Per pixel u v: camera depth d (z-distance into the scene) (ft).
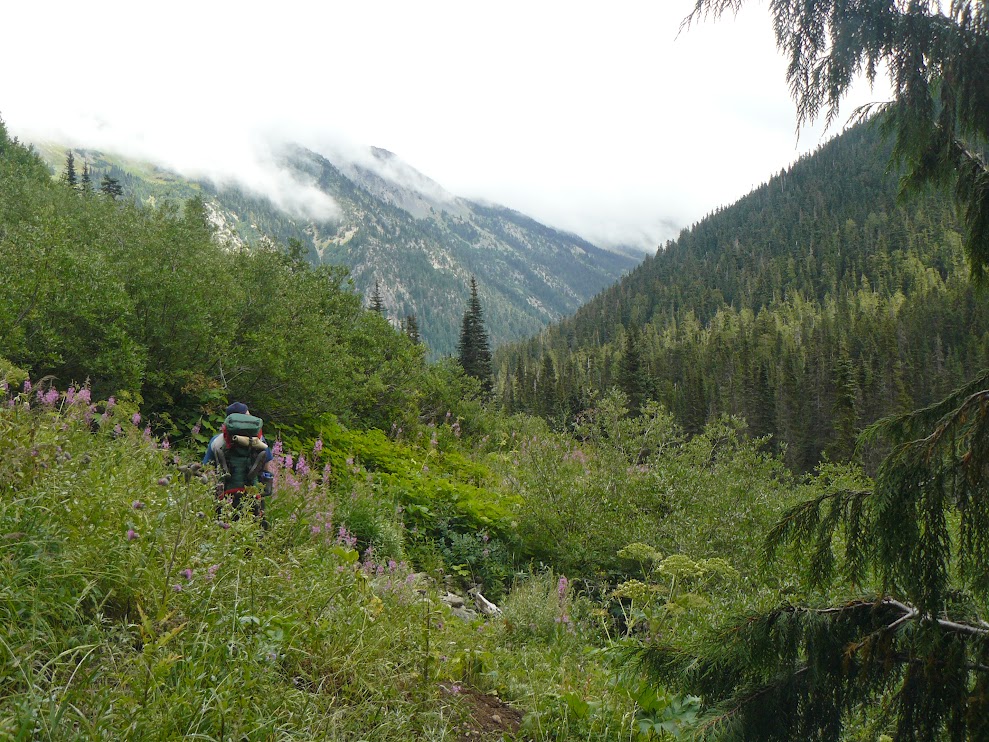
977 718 7.85
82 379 28.91
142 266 31.94
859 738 10.79
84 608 11.21
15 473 13.34
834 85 8.71
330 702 11.71
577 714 15.10
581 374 521.65
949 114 8.52
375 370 51.57
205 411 32.40
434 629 16.57
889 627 8.93
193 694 9.58
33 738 7.97
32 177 68.13
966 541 8.05
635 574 31.96
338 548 20.49
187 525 13.78
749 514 31.89
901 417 9.43
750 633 9.97
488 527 34.22
